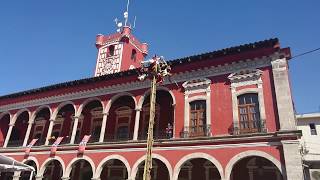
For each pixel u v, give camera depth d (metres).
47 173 30.70
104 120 26.23
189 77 23.58
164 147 21.80
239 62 21.75
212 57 22.81
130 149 23.30
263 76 20.69
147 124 27.09
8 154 29.69
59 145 26.98
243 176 21.52
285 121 18.55
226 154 19.47
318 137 38.81
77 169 29.12
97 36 44.06
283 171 17.47
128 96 26.91
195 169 23.17
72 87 29.61
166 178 24.03
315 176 34.66
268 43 20.77
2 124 33.94
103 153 24.38
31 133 33.53
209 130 20.94
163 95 26.23
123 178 26.23
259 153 18.52
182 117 22.61
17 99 33.03
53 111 29.72
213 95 22.00
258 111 20.23
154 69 18.70
